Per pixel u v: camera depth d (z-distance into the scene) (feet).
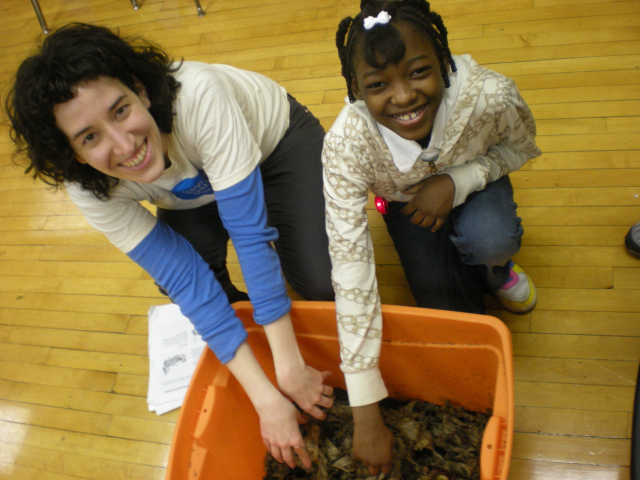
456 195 3.13
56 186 2.81
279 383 3.09
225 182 2.97
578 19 5.65
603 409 3.56
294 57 6.43
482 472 2.53
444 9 6.20
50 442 4.43
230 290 4.22
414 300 4.36
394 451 3.32
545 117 5.05
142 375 4.61
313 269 3.66
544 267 4.26
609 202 4.45
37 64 2.24
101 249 5.65
